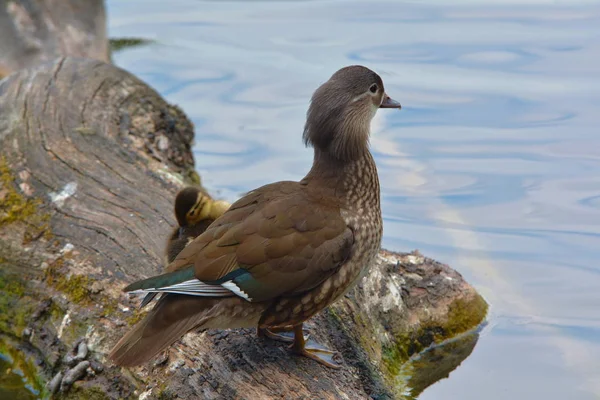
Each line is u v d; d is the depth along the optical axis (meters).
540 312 11.14
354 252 8.44
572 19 18.50
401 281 10.95
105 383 8.91
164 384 8.43
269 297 8.00
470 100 15.82
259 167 14.57
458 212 13.11
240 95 16.59
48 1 17.72
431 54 17.53
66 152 11.93
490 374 10.25
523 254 12.18
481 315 11.05
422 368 10.40
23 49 16.88
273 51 18.17
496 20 18.73
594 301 11.27
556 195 13.30
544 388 9.91
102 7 18.27
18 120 12.44
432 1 20.03
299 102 16.28
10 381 9.88
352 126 8.82
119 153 12.07
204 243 8.04
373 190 8.90
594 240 12.34
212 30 19.34
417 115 15.47
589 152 14.22
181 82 17.09
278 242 8.03
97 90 13.47
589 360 10.30
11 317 10.26
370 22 19.11
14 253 10.58
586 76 16.31
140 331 7.56
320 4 20.33
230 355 8.57
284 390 8.18
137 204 11.02
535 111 15.37
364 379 9.16
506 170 13.93
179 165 13.77
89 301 9.73
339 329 9.48
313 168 8.96
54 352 9.56
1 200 11.23
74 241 10.47
